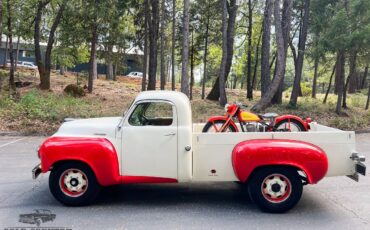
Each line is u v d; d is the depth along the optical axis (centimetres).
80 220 557
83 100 2161
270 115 721
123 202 639
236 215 582
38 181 770
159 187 727
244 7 3008
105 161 586
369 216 584
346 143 600
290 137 597
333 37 1883
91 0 2214
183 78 1708
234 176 600
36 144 1230
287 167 584
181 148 591
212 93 2522
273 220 562
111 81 3609
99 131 608
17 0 2305
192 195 680
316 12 2262
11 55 2316
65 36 2506
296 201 588
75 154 586
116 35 2570
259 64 3822
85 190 609
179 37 2708
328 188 734
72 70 5191
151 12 2511
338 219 570
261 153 572
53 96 2145
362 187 741
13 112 1628
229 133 596
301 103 2373
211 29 2645
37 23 2369
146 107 614
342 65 1991
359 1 1812
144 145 594
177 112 599
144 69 2344
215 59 3588
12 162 952
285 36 2195
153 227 532
